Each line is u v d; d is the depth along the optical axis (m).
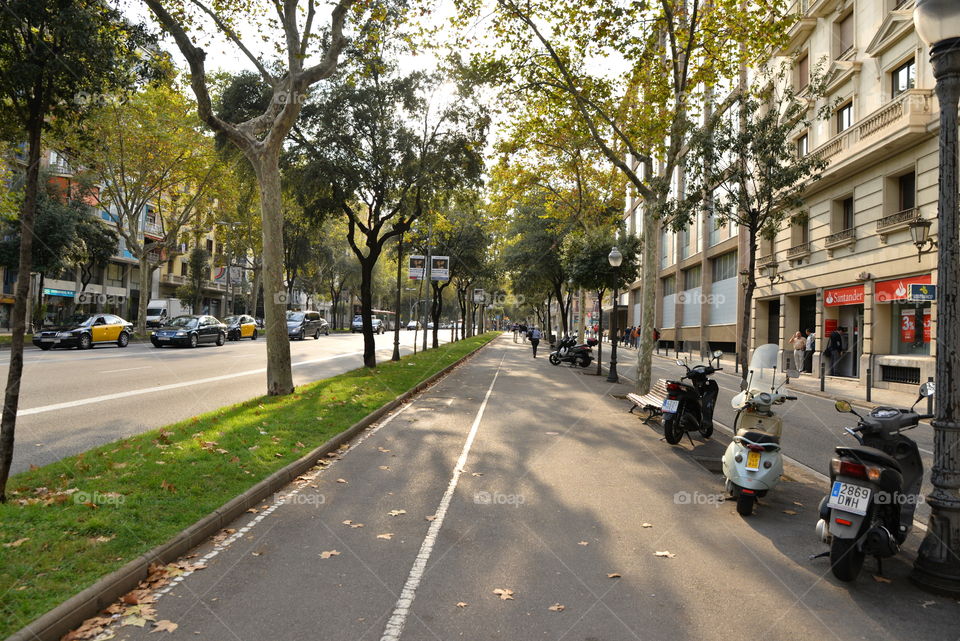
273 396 11.73
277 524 5.05
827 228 22.72
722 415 12.38
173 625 3.34
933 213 16.89
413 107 17.70
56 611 3.19
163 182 31.61
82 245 31.62
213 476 5.84
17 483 5.29
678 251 42.09
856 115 20.55
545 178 25.52
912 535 5.27
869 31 19.91
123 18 5.94
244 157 16.31
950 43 4.21
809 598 3.88
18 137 5.61
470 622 3.45
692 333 39.31
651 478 6.88
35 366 15.98
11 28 4.86
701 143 9.86
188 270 57.62
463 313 48.78
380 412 10.66
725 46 12.75
